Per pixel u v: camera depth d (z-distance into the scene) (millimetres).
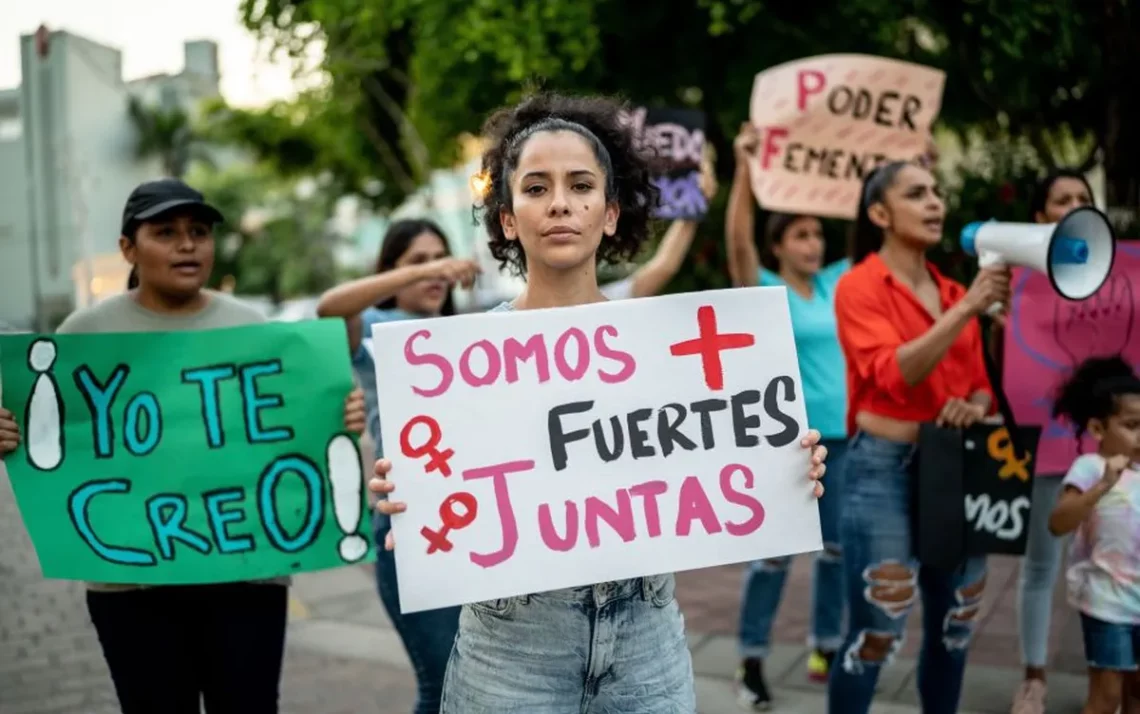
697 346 2021
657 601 1962
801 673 4078
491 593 1876
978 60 5824
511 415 1941
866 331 2865
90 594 2537
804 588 5355
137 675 2504
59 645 4535
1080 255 2600
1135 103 4957
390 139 13539
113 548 2479
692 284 7363
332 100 12484
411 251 3320
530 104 2084
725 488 1991
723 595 5160
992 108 6273
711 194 4242
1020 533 2779
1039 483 3434
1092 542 2982
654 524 1950
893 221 2965
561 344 1977
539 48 6566
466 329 1949
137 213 2541
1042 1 4875
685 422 1997
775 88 4270
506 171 2018
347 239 44688
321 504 2584
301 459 2582
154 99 40219
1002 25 5098
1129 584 2904
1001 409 2789
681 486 1976
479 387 1938
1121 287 3502
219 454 2549
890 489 2869
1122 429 2936
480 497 1908
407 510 1887
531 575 1890
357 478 2607
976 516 2771
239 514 2541
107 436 2518
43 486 2488
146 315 2646
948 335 2664
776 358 2045
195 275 2604
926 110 4406
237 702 2541
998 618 4629
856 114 4305
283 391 2590
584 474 1946
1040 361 3477
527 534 1906
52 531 2480
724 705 3779
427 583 1871
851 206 4305
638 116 4133
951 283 3100
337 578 5715
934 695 3010
